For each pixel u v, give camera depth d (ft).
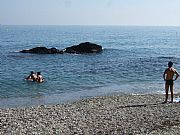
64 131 48.44
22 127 50.55
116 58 192.65
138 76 120.37
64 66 148.66
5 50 239.71
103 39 470.39
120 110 62.39
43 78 111.34
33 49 213.46
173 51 269.44
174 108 63.98
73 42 376.27
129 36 615.98
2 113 60.49
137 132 46.88
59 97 82.33
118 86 99.09
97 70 134.92
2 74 121.08
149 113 59.41
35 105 72.13
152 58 196.44
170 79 69.41
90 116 57.57
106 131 48.11
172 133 44.42
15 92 88.12
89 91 90.53
